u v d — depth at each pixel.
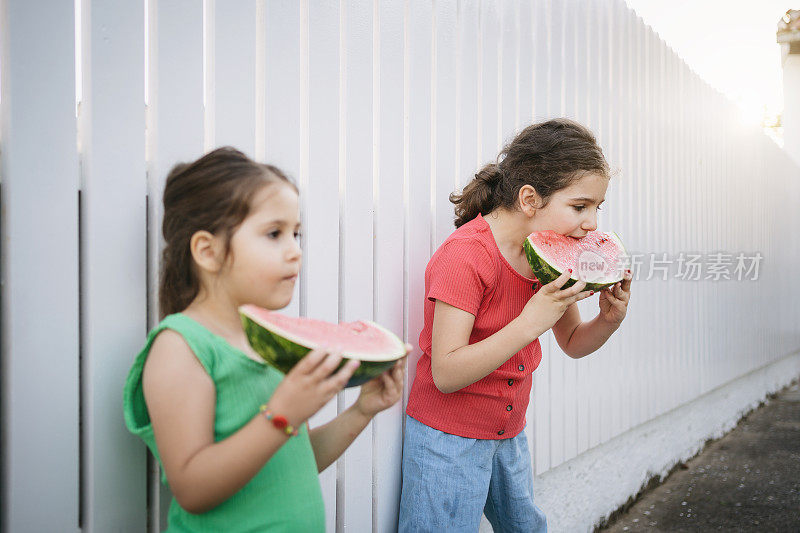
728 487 4.55
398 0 2.31
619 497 4.07
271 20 1.83
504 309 1.98
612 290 2.14
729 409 6.39
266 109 1.82
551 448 3.26
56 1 1.40
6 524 1.35
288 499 1.29
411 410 2.12
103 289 1.48
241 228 1.22
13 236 1.35
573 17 3.47
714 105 5.83
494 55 2.83
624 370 4.12
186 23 1.62
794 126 10.42
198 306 1.30
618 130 4.00
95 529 1.47
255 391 1.27
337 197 2.06
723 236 6.07
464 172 2.66
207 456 1.10
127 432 1.53
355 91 2.12
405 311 2.38
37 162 1.38
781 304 8.30
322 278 2.01
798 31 9.78
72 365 1.44
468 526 2.02
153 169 1.58
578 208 1.90
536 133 1.96
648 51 4.44
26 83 1.36
